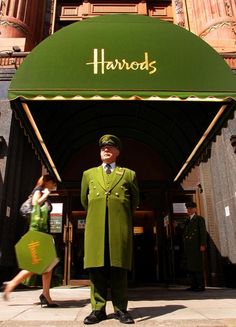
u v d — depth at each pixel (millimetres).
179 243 10422
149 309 4223
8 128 9391
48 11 13117
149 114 8414
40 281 4723
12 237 9281
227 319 3250
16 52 10305
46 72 5363
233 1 12250
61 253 10188
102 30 5883
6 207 8891
